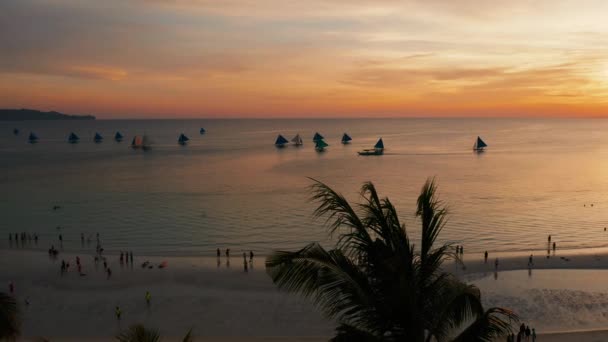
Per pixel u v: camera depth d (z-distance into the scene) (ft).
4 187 319.88
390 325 25.23
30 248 171.63
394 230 26.96
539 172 363.56
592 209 227.61
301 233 190.70
